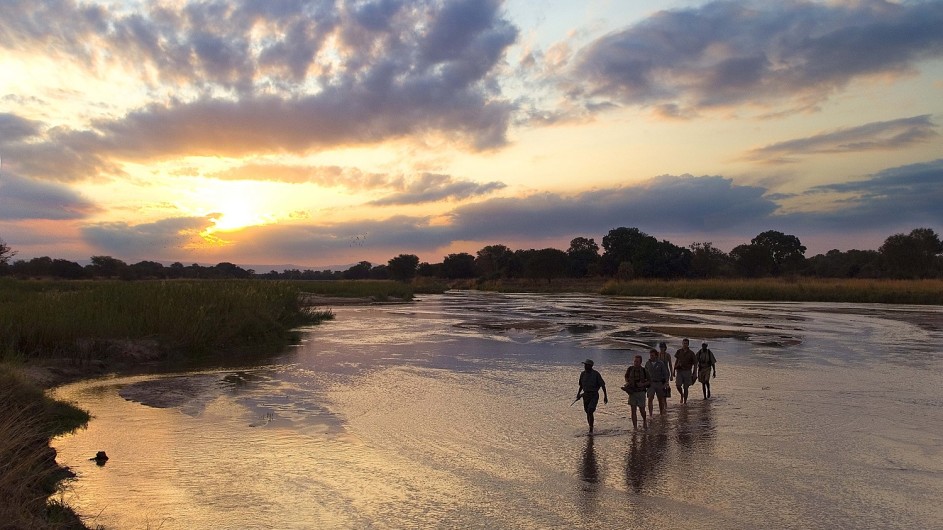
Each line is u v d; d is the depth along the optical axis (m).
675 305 58.81
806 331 33.06
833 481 9.56
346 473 10.07
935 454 10.95
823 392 16.64
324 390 17.00
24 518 6.75
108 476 9.80
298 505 8.69
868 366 21.16
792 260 124.50
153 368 20.67
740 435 12.29
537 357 23.59
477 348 26.33
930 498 8.83
